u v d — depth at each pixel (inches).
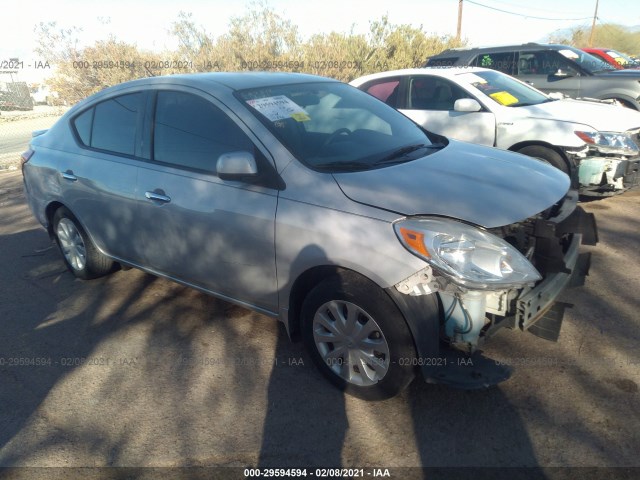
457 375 97.4
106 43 642.2
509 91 248.7
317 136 123.1
